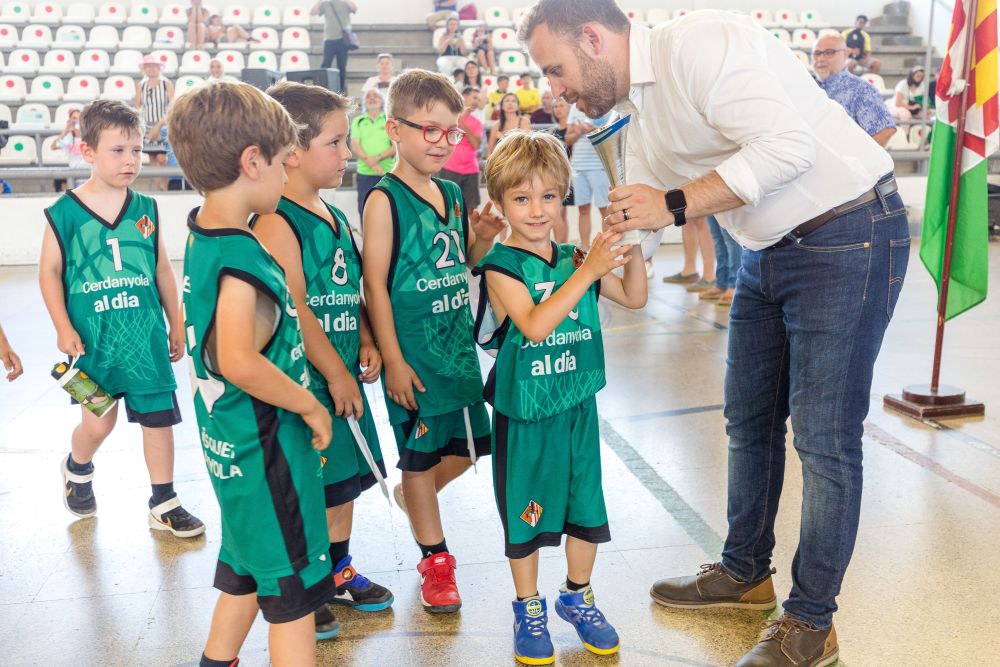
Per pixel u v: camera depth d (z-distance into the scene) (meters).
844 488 1.88
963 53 3.29
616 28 1.78
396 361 2.12
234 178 1.52
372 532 2.67
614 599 2.26
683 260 7.73
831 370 1.85
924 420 3.48
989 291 6.04
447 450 2.29
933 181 3.45
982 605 2.19
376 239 2.08
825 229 1.82
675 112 1.79
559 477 1.98
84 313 2.54
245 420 1.58
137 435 3.55
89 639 2.12
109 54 12.04
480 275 1.97
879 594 2.24
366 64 12.12
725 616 2.19
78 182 8.45
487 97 9.46
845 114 1.86
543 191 1.89
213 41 12.11
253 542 1.62
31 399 4.08
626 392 3.97
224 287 1.50
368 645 2.08
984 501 2.77
